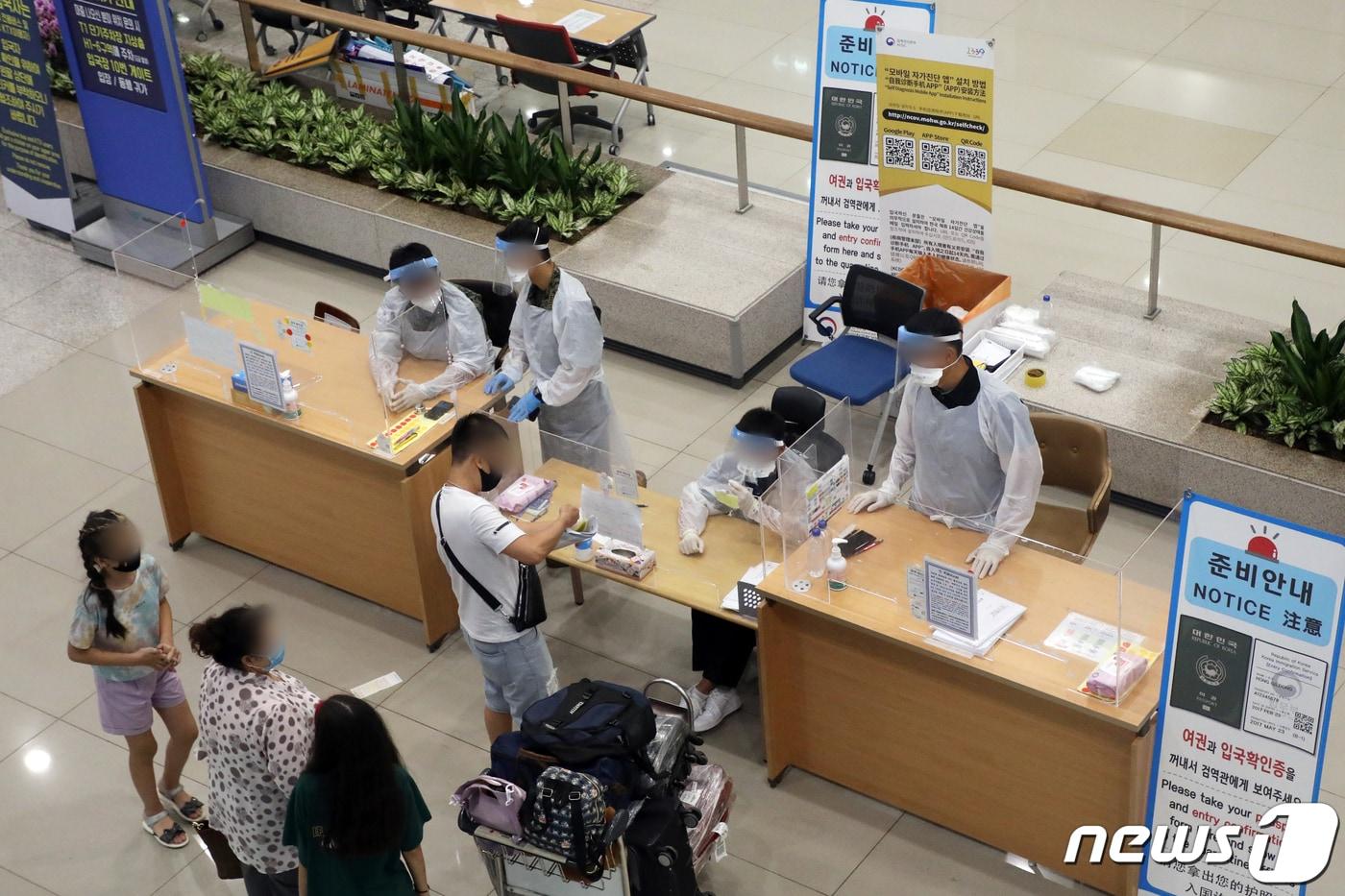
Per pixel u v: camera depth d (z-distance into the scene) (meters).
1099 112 9.34
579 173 8.15
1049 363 6.78
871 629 4.63
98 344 7.93
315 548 6.24
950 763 4.90
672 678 5.75
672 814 4.44
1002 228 8.31
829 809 5.21
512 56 8.25
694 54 10.38
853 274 6.63
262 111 8.91
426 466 5.64
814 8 10.94
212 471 6.33
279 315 5.84
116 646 4.81
